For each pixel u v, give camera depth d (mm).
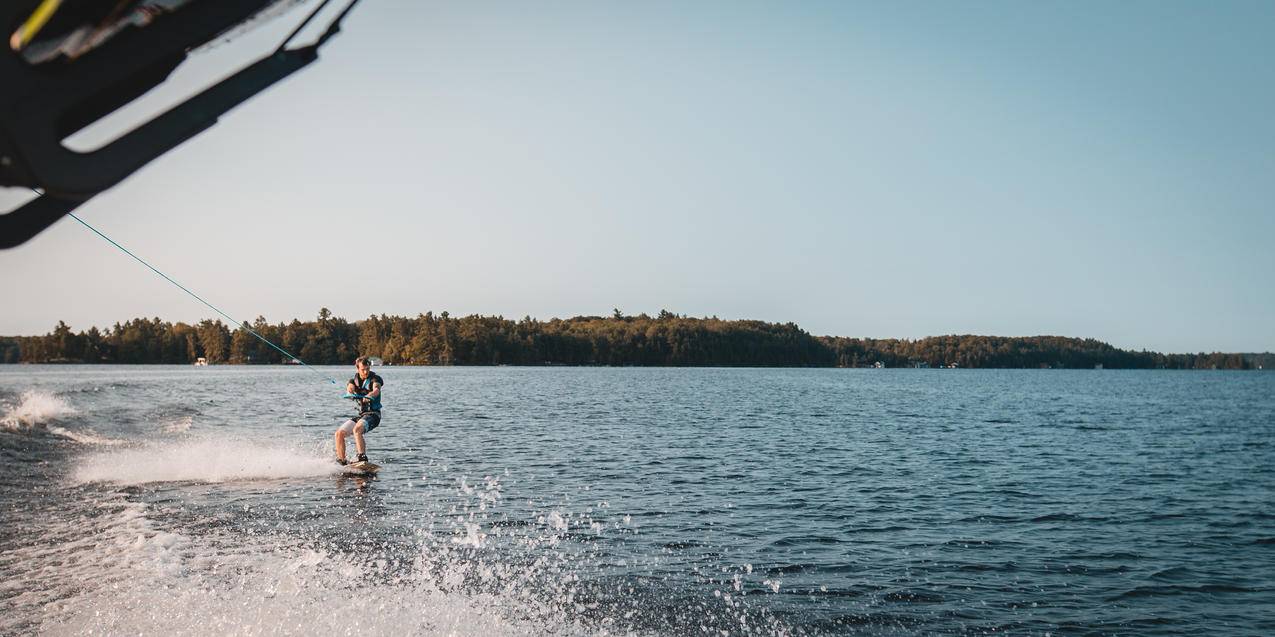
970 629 6594
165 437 19719
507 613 6379
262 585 6820
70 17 2238
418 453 17297
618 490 12836
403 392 50594
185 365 154000
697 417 30781
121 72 2385
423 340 174125
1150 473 17109
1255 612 7375
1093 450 21766
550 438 21234
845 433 24891
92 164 2365
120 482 12453
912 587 7711
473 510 10750
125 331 150875
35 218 2604
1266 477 16656
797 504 12008
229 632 5664
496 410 33000
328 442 19391
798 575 7957
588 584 7312
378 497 11531
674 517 10695
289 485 12500
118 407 30094
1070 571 8602
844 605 7047
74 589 6555
